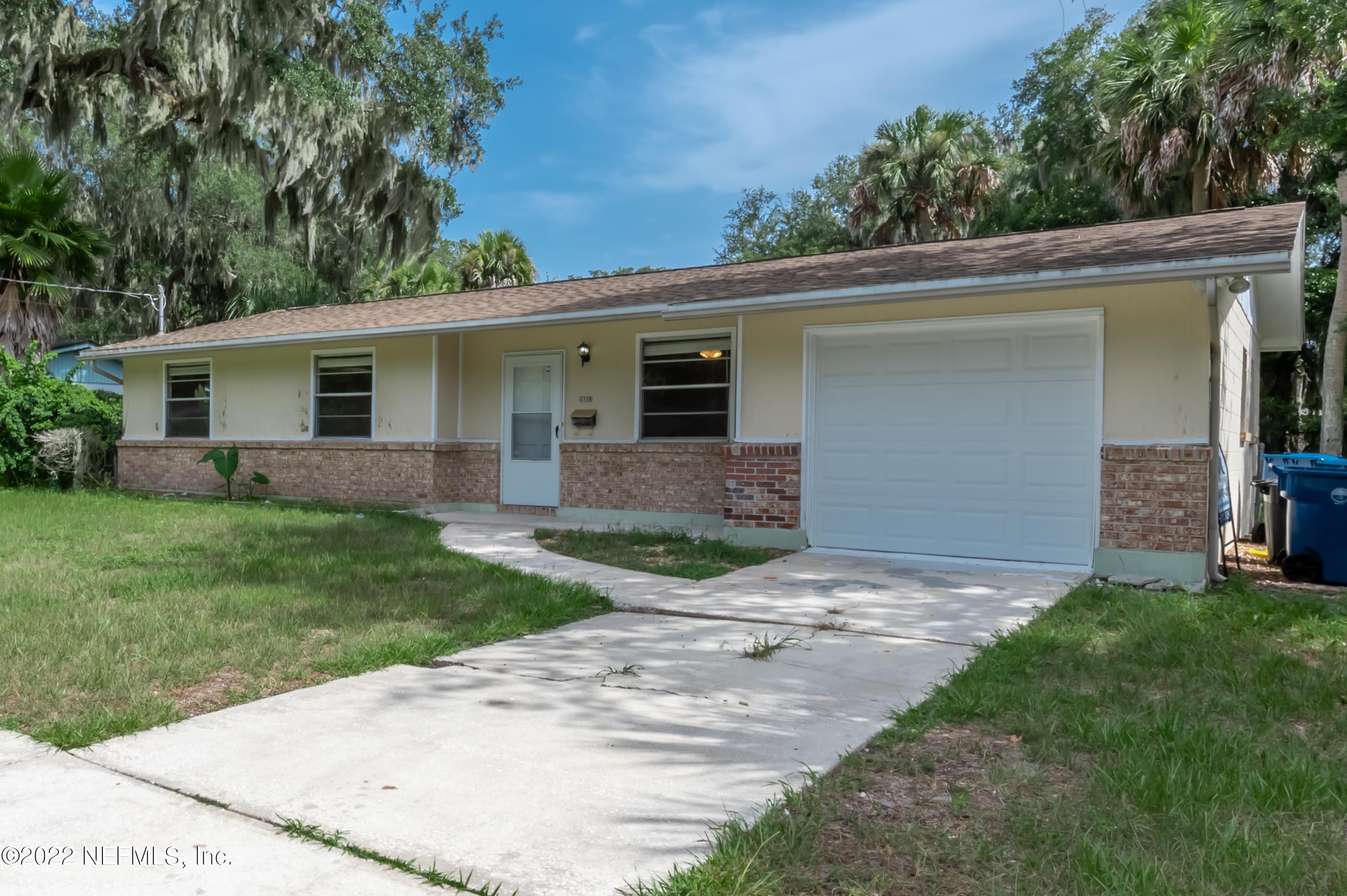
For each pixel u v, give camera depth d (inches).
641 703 167.0
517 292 589.6
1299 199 883.4
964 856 106.4
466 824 113.0
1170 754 137.3
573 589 270.1
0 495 579.8
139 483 657.0
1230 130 729.0
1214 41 751.7
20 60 708.7
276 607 236.2
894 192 1167.0
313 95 658.2
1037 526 330.6
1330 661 195.2
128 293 1077.1
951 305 342.6
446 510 523.2
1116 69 847.1
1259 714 160.6
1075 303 319.0
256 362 597.6
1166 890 96.3
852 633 228.1
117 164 1080.2
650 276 548.4
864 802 123.0
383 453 535.5
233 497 590.2
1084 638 215.0
